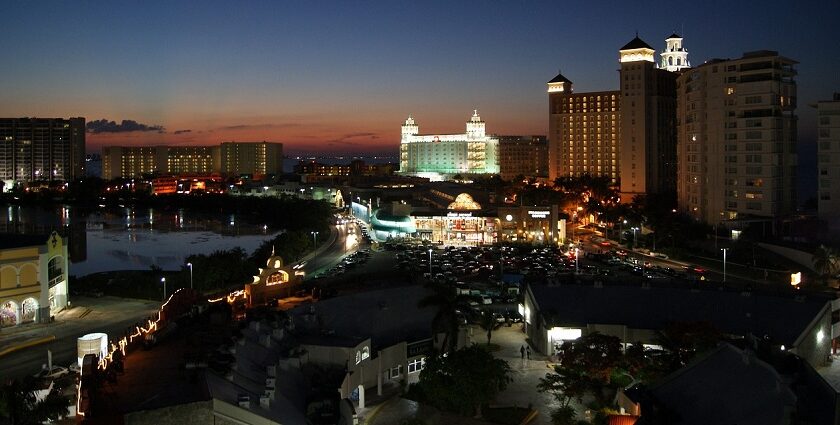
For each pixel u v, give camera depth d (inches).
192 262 6215.6
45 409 2475.4
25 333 4480.8
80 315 4948.3
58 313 5000.0
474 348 3164.4
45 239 4945.9
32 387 2578.7
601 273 6456.7
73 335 4441.4
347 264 7155.5
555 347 3703.3
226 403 2165.4
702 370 2556.6
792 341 3567.9
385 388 3324.3
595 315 3927.2
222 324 3193.9
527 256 7608.3
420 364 3570.4
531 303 4163.4
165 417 2075.5
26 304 4729.3
